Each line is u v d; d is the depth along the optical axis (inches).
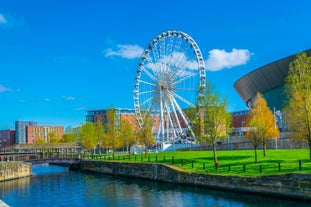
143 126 3565.5
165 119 4069.9
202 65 3447.3
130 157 3257.9
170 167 2111.2
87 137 4141.2
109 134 3580.2
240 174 1647.4
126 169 2642.7
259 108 2438.5
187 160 2380.7
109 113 3651.6
